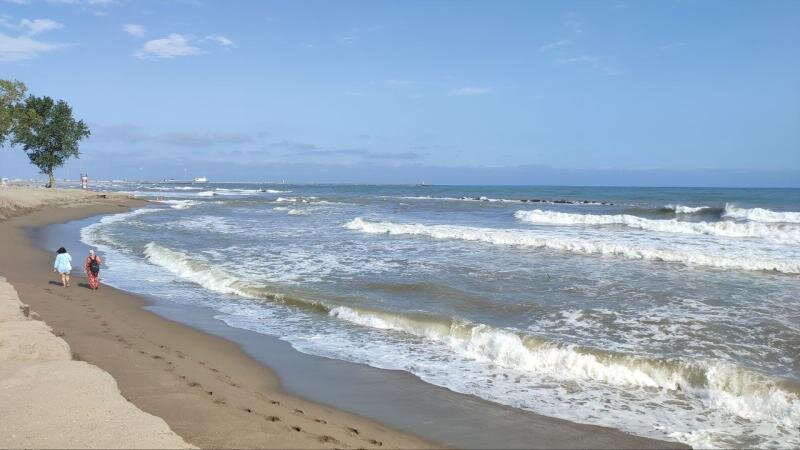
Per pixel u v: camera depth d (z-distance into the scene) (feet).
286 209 156.76
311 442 17.78
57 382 20.68
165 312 40.47
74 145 234.58
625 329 34.06
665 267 55.06
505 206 166.71
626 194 244.83
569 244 67.46
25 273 53.52
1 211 114.11
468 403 24.00
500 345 30.78
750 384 24.32
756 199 169.58
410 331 35.76
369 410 23.16
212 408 20.06
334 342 33.42
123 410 18.24
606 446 19.75
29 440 15.74
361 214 133.08
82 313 36.60
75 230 96.84
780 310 37.81
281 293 45.01
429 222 105.91
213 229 97.35
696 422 21.88
